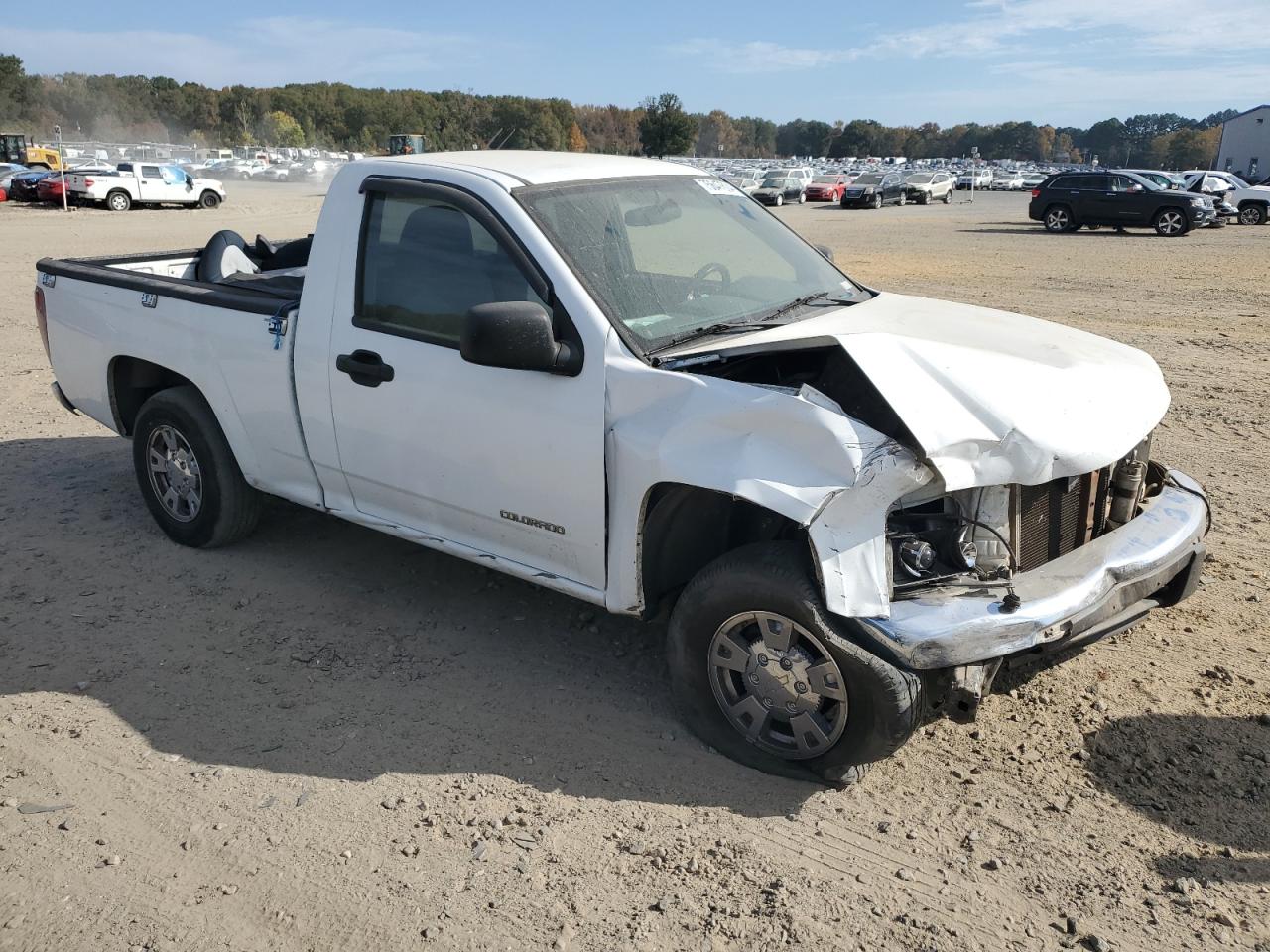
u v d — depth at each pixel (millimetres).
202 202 36188
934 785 3381
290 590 4820
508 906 2854
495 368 3666
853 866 3014
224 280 5688
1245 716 3719
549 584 3803
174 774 3459
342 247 4168
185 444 5094
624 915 2820
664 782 3410
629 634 4422
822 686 3209
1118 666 4074
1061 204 27953
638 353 3439
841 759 3256
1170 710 3766
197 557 5180
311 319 4273
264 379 4500
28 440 7195
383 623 4512
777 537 3582
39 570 5020
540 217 3682
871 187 42719
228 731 3709
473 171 3885
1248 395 8422
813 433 3037
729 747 3516
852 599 3021
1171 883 2918
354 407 4160
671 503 3432
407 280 3979
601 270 3639
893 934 2750
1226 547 5223
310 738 3666
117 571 5016
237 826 3193
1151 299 14031
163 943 2732
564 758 3547
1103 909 2828
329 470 4422
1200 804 3254
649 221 4086
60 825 3205
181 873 2998
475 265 3783
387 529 4316
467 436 3809
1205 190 34906
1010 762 3494
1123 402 3492
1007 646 3055
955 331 3785
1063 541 3455
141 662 4176
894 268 18391
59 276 5570
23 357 9930
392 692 3961
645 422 3342
